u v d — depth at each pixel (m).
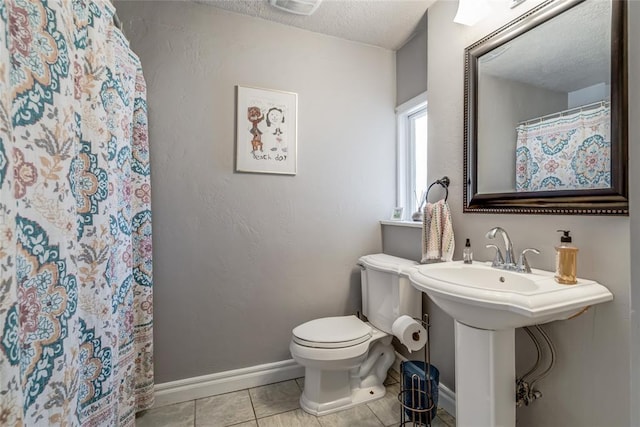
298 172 1.96
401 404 1.44
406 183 2.22
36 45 0.63
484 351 1.05
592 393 0.99
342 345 1.50
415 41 2.03
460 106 1.50
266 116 1.87
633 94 0.50
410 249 1.91
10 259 0.51
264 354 1.88
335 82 2.05
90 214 0.90
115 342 1.04
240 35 1.81
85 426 0.87
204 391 1.74
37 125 0.62
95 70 0.93
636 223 0.50
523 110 1.20
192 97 1.72
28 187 0.60
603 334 0.96
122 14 1.60
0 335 0.49
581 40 1.02
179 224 1.70
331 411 1.58
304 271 1.98
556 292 0.88
